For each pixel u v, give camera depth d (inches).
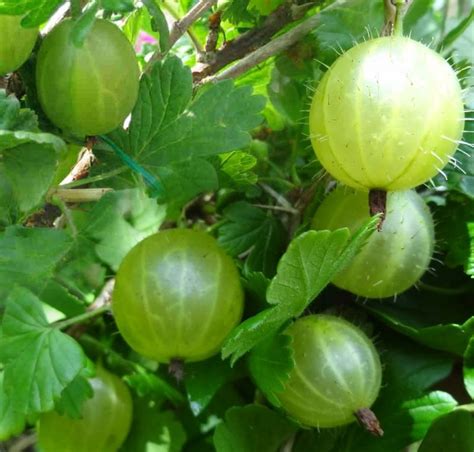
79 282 5.5
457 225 5.7
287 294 4.5
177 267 4.9
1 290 4.9
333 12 5.6
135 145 5.2
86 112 4.6
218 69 5.9
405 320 5.6
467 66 5.9
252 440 5.3
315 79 5.8
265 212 6.2
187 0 6.3
